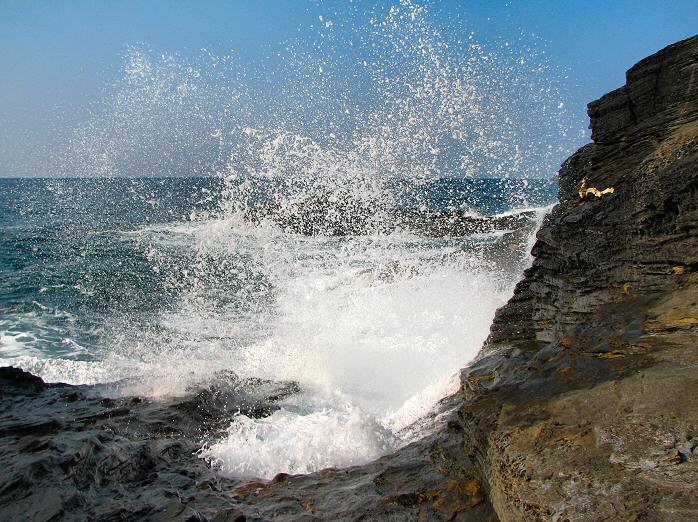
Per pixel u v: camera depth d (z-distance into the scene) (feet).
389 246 55.57
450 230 65.21
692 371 9.72
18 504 10.77
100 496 11.92
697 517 6.76
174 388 21.90
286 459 15.80
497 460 9.91
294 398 21.61
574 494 7.98
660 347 11.05
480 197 105.81
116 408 19.31
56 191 183.42
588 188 19.13
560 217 19.70
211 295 40.19
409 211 72.90
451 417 15.62
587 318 16.03
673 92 19.58
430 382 22.38
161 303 39.09
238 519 11.78
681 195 14.25
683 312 12.19
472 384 16.38
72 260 57.52
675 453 7.91
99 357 28.09
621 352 11.48
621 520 7.20
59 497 11.07
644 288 14.64
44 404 19.58
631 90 20.97
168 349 28.78
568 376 11.56
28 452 12.39
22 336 31.89
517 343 18.94
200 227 76.59
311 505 12.49
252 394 21.84
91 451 12.85
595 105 22.26
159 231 78.18
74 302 39.75
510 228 65.98
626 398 9.66
